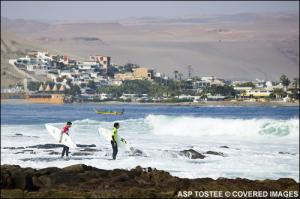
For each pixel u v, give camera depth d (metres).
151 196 35.25
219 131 132.25
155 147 100.81
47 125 83.25
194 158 82.69
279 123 130.50
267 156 88.25
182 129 133.62
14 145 103.00
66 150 80.06
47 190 37.16
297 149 101.88
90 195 35.31
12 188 37.44
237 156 87.50
